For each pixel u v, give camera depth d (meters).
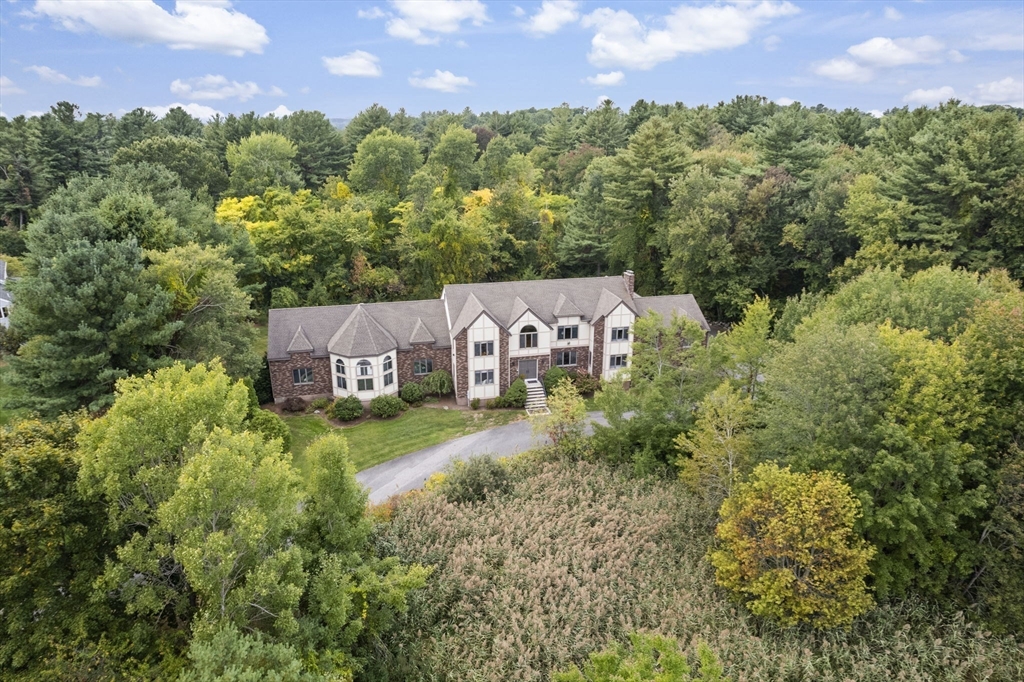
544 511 31.11
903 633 24.81
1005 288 39.44
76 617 18.52
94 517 19.91
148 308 36.50
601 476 34.22
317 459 22.64
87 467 18.64
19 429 20.09
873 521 25.22
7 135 80.19
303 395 47.81
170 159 82.62
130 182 59.12
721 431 30.97
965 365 26.42
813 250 58.59
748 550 25.00
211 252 41.78
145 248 43.88
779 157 70.19
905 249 50.94
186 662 18.56
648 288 69.25
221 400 22.70
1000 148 48.66
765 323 36.84
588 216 73.56
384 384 47.47
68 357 35.12
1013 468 24.66
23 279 35.00
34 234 40.53
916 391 26.44
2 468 18.00
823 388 26.88
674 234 60.44
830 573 23.78
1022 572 24.92
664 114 118.00
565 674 16.78
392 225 72.69
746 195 62.56
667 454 35.34
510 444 41.97
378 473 38.34
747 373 37.62
